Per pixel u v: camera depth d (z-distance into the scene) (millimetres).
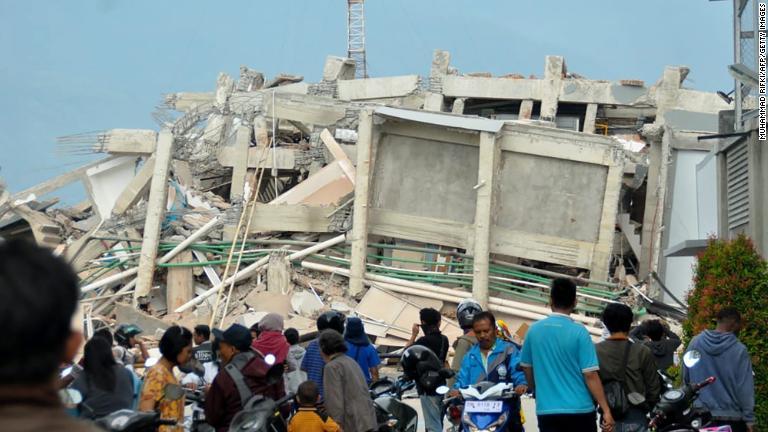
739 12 16828
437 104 44344
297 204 34500
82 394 9305
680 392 9953
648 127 35250
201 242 34531
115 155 39812
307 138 44375
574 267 33062
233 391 10102
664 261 35031
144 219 35438
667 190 35188
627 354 9758
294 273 33812
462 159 33344
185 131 37031
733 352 10867
